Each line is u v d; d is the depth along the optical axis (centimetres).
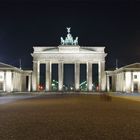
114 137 2362
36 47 16438
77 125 3014
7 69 15362
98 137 2367
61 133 2553
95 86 19562
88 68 16412
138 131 2641
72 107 5322
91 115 3944
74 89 16262
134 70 15438
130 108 5138
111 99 8144
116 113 4225
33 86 16350
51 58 16275
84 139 2294
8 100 7756
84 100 7744
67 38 16662
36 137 2369
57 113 4203
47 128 2822
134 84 15438
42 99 8269
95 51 16288
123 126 2944
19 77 16888
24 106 5578
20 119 3506
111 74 17762
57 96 10588
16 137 2367
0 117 3716
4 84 15325
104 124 3084
